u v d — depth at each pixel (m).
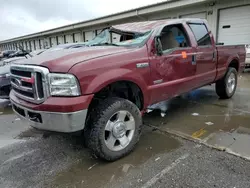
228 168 2.18
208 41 3.93
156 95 2.92
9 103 5.43
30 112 2.24
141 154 2.55
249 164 2.23
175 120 3.60
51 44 28.38
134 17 14.69
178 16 12.46
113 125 2.38
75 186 2.04
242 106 4.22
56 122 2.06
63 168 2.36
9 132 3.49
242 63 5.16
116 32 3.50
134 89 2.70
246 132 3.01
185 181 2.01
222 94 4.73
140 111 2.80
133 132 2.57
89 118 2.32
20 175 2.26
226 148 2.57
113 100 2.38
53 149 2.82
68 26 21.81
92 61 2.20
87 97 2.10
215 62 4.07
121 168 2.29
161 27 3.04
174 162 2.35
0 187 2.07
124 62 2.44
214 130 3.12
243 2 9.60
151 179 2.07
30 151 2.79
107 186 2.01
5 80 4.77
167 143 2.81
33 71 2.13
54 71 2.06
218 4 10.51
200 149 2.59
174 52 3.11
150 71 2.75
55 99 2.04
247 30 9.79
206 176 2.07
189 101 4.72
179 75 3.24
